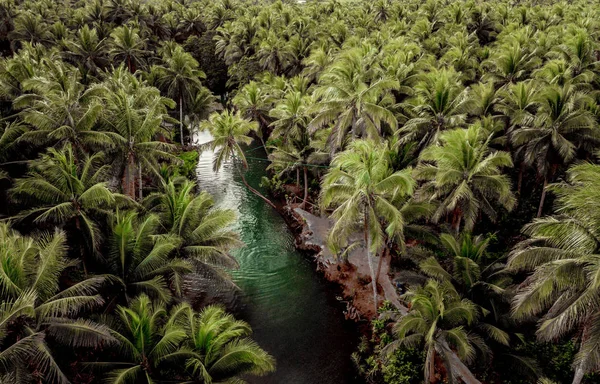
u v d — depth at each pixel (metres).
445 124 24.77
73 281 17.53
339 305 23.52
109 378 12.12
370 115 26.80
